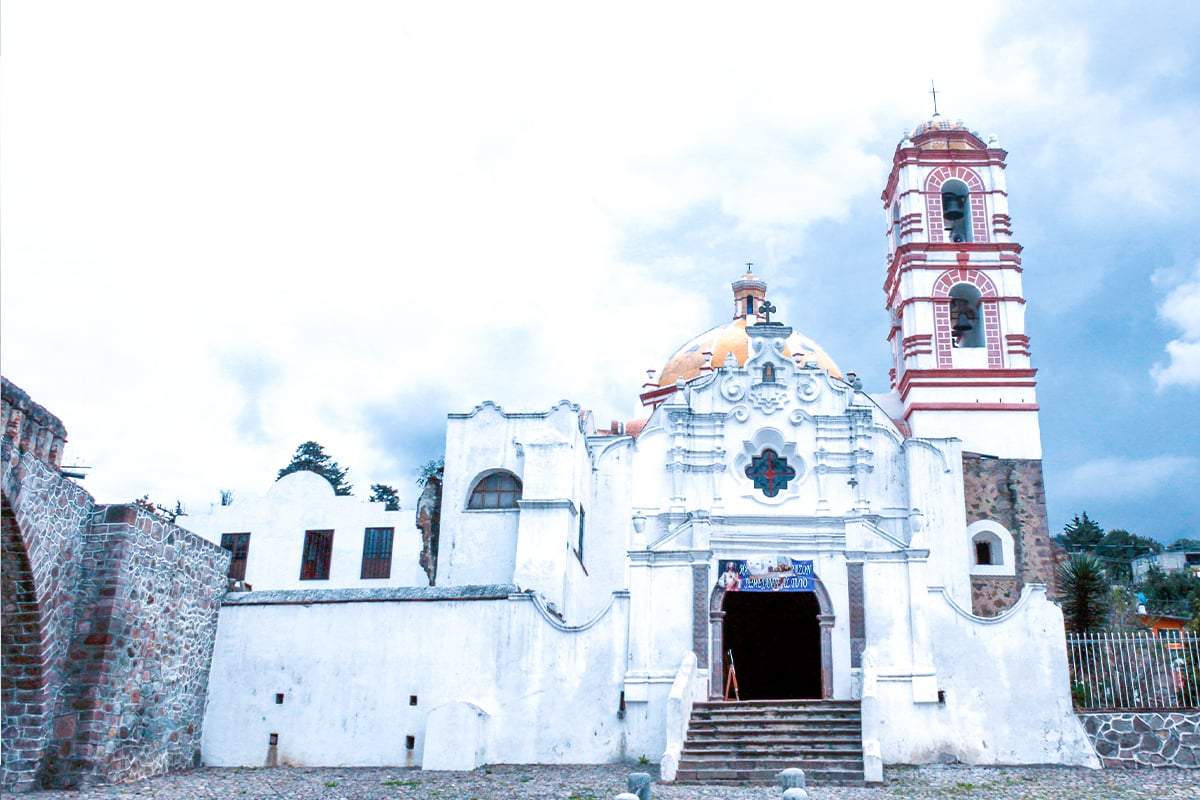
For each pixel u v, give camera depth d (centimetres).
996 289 3909
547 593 3050
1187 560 8794
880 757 2264
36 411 2130
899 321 4119
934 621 2730
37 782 2152
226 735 2723
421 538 3575
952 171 4088
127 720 2336
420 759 2664
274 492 3700
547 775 2425
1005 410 3719
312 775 2469
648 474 3281
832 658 2833
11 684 2166
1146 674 2712
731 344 4131
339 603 2809
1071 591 3328
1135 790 2147
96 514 2352
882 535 2833
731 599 3659
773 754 2367
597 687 2706
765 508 3133
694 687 2641
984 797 2059
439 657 2750
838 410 3250
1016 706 2625
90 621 2272
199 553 2733
